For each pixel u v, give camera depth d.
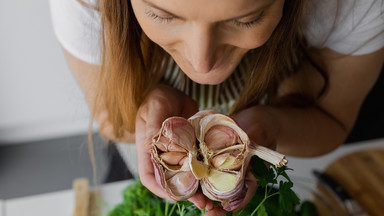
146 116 0.48
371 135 1.11
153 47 0.52
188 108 0.51
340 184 0.79
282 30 0.45
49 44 1.03
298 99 0.60
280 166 0.37
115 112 0.55
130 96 0.51
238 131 0.38
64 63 1.07
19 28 0.99
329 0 0.48
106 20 0.45
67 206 0.79
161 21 0.36
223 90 0.62
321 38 0.52
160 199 0.61
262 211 0.48
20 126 1.19
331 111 0.62
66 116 1.16
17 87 1.10
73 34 0.54
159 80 0.59
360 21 0.49
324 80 0.57
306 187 0.71
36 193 1.12
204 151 0.38
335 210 0.70
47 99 1.13
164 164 0.38
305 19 0.50
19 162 1.16
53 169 1.14
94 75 0.58
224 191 0.37
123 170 0.97
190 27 0.35
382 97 1.14
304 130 0.57
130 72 0.49
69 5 0.51
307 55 0.55
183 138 0.38
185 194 0.38
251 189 0.42
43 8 0.97
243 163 0.38
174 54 0.41
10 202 0.79
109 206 0.75
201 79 0.43
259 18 0.36
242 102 0.51
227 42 0.38
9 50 1.03
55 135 1.19
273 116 0.51
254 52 0.49
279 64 0.48
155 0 0.34
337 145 0.63
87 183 0.78
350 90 0.58
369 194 0.77
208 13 0.33
